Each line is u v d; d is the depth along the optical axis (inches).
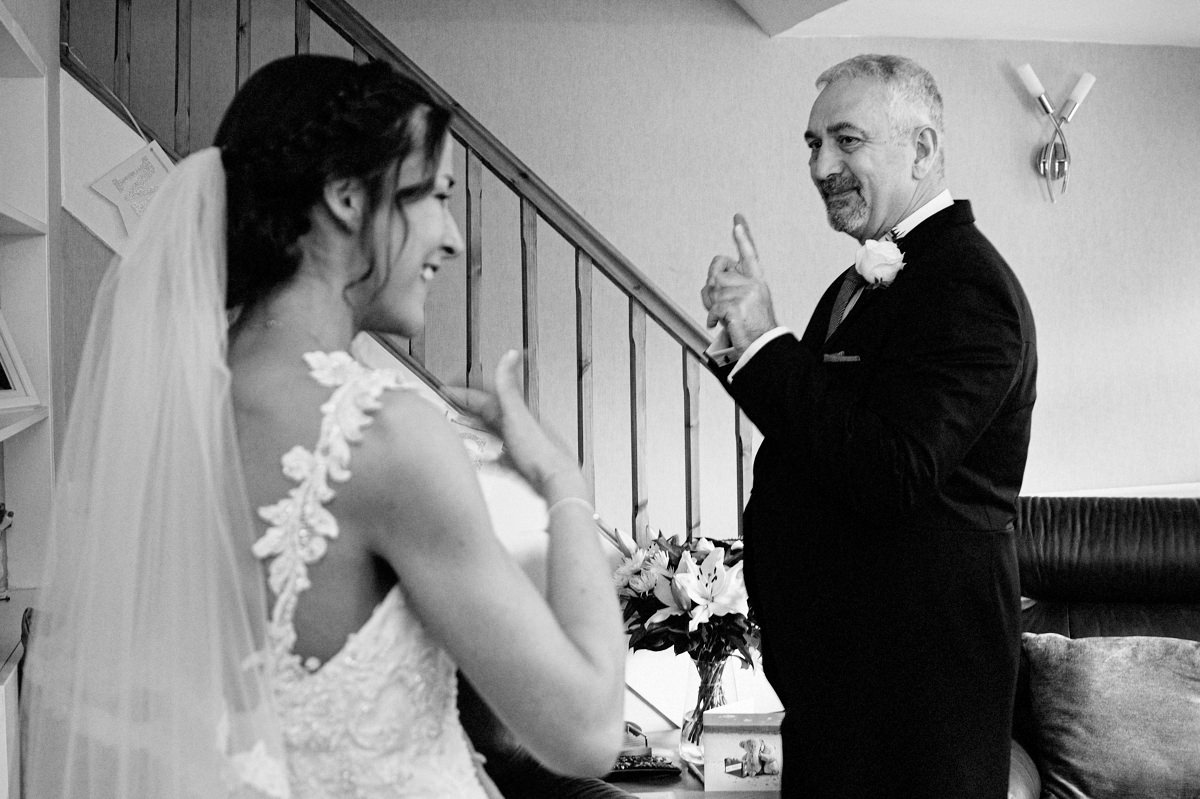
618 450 171.5
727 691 114.3
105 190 119.6
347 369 36.3
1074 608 120.7
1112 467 180.7
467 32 169.0
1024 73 174.1
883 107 72.0
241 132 37.2
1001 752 67.5
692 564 106.7
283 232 36.6
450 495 34.3
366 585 35.5
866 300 70.3
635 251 172.4
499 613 34.0
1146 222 181.3
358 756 35.3
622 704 36.1
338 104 36.4
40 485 107.7
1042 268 179.3
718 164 174.1
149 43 158.1
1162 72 181.0
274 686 35.3
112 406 37.5
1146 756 107.5
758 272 68.7
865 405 67.9
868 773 67.1
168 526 35.8
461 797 37.2
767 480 73.2
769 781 104.1
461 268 167.0
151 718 36.4
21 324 107.1
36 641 40.5
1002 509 69.1
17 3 96.5
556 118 170.7
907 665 66.1
